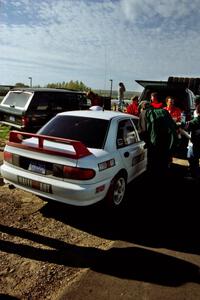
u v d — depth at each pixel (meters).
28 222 3.91
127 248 3.43
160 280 2.87
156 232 3.84
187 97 8.74
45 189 3.75
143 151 5.36
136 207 4.61
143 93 9.34
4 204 4.39
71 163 3.58
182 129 6.02
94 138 4.25
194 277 2.94
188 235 3.80
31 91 8.22
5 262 3.04
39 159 3.79
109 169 3.98
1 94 16.19
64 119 4.73
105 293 2.65
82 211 4.32
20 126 7.94
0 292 2.61
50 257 3.17
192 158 5.83
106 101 12.07
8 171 4.06
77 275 2.89
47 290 2.67
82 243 3.50
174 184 5.79
